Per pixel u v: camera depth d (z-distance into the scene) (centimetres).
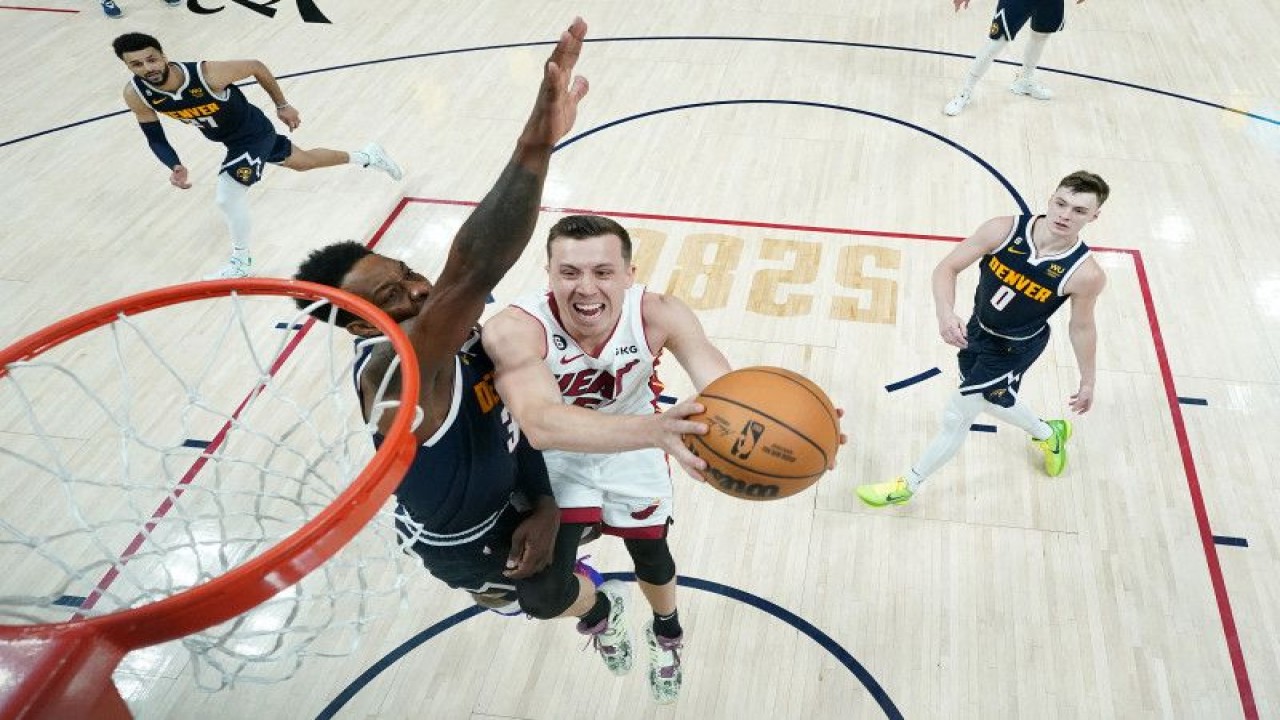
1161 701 354
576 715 360
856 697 361
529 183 187
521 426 219
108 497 432
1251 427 464
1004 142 693
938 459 410
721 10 909
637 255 585
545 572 270
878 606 393
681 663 374
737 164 673
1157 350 509
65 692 139
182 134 735
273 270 584
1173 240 589
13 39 897
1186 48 819
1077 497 434
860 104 744
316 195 653
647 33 867
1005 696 359
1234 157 671
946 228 605
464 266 192
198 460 449
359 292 220
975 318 392
